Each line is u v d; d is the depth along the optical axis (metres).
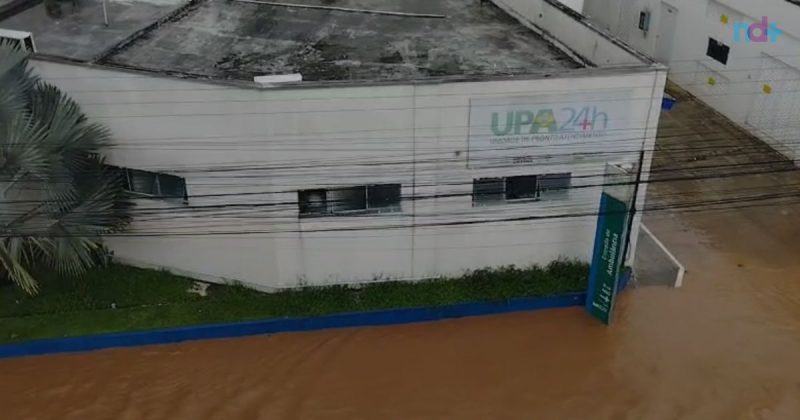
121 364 16.11
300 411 15.19
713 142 24.62
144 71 15.16
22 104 14.66
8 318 16.69
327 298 17.23
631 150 16.42
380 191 16.50
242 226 16.78
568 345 16.67
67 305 17.05
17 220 14.88
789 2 22.47
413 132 15.62
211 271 17.69
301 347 16.56
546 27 18.66
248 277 17.52
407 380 15.85
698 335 16.95
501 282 17.56
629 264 18.22
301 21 19.22
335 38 18.34
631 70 15.35
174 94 15.26
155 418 14.99
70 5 19.80
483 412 15.18
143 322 16.66
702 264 19.22
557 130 16.02
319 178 16.03
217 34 18.38
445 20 19.59
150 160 16.28
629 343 16.73
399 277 17.69
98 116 15.93
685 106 26.98
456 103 15.34
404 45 18.08
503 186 16.73
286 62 17.06
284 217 16.52
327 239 16.88
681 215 21.11
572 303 17.48
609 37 16.53
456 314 17.22
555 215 17.17
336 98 15.00
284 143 15.53
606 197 15.73
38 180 14.63
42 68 15.53
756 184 22.38
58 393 15.48
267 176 16.00
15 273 15.24
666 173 22.94
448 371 16.05
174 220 17.06
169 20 19.00
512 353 16.45
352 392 15.59
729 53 25.41
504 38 18.69
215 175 16.19
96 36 18.28
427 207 16.69
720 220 20.88
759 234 20.36
